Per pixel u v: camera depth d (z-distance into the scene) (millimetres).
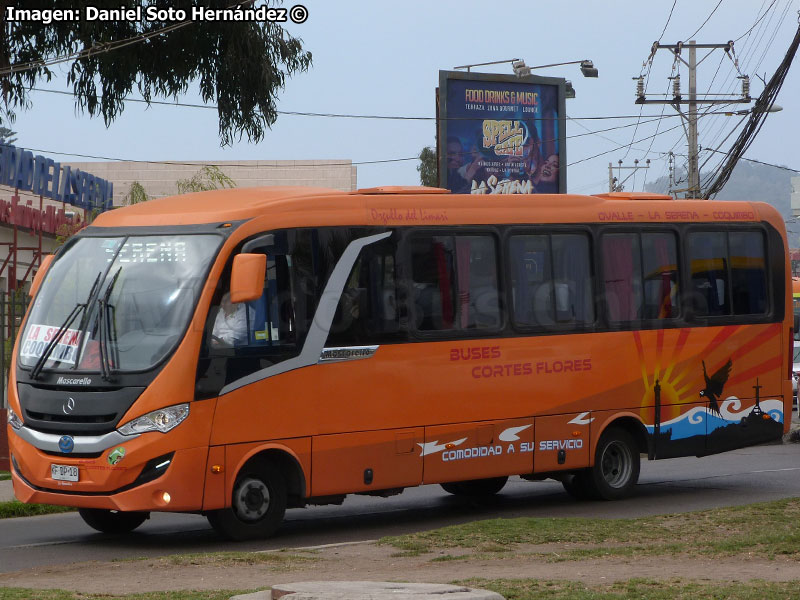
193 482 19359
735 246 27219
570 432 24328
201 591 14219
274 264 20516
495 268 23453
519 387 23531
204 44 37281
